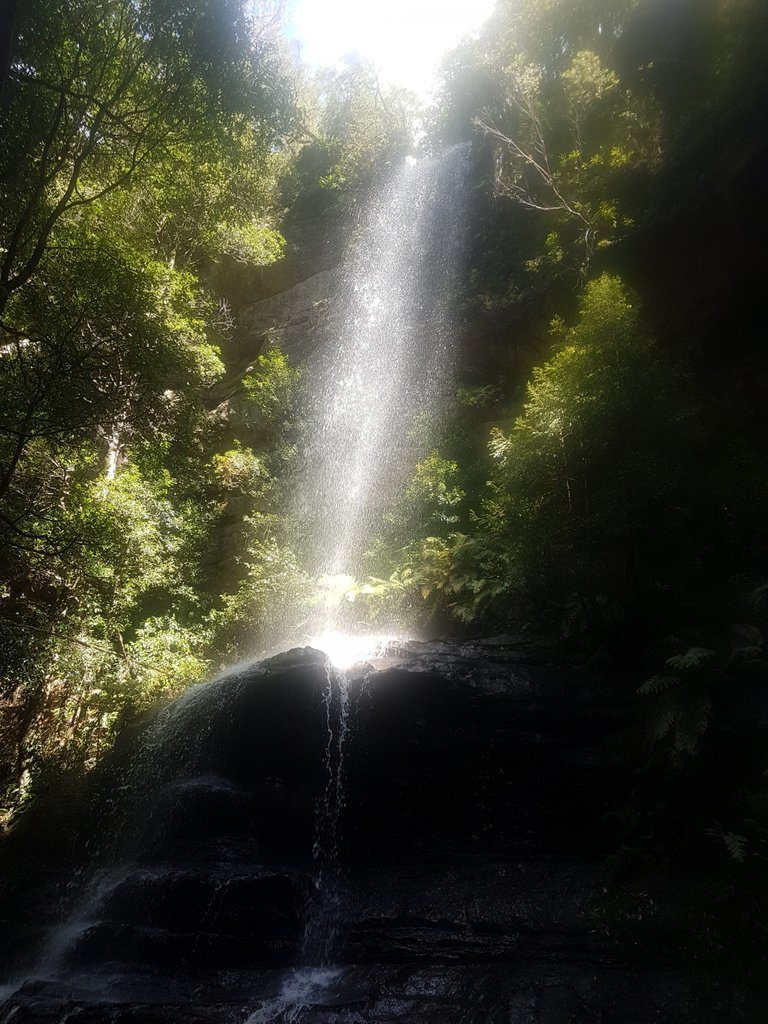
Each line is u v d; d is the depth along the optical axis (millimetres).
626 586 6984
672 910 4605
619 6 14141
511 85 15867
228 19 7270
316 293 20297
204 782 6953
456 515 12273
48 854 7477
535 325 13633
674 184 11375
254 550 13023
